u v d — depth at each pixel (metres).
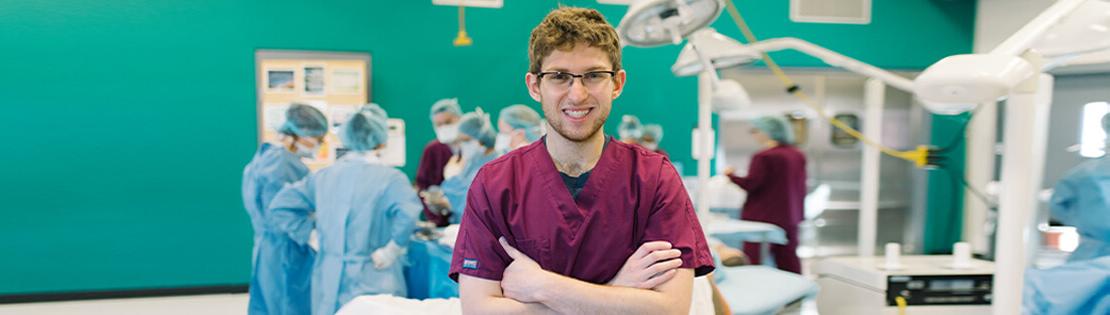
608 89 0.95
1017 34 1.30
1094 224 2.04
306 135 3.07
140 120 3.61
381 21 3.80
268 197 2.91
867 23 4.39
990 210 4.30
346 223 2.61
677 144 4.27
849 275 2.58
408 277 2.93
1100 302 1.72
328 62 3.62
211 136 3.68
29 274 3.59
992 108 4.45
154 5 3.56
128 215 3.65
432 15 3.87
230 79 3.66
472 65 3.95
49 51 3.49
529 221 1.03
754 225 3.44
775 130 3.74
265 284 2.97
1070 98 3.93
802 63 4.38
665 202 1.03
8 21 3.44
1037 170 1.86
